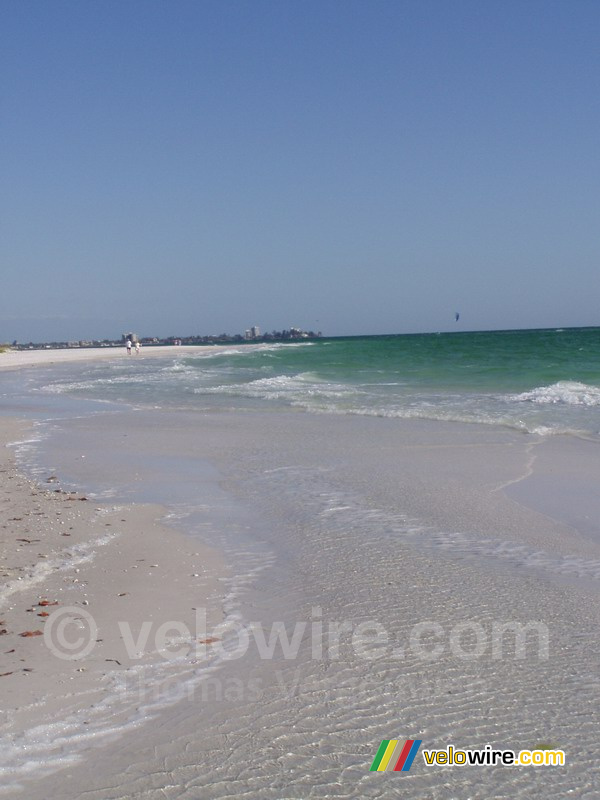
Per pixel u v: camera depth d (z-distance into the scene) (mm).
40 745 3803
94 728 3967
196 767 3613
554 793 3412
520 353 48906
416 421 17047
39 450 14367
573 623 5328
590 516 8523
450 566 6734
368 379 30453
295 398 22828
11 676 4566
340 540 7668
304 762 3650
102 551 7367
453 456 12562
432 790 3445
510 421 16109
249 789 3449
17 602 5902
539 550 7254
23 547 7477
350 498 9648
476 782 3498
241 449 13859
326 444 14164
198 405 21969
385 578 6410
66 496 10086
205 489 10477
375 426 16391
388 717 4055
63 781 3514
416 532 7953
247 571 6699
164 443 14859
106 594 6082
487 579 6352
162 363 54500
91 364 56188
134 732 3926
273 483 10742
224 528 8273
